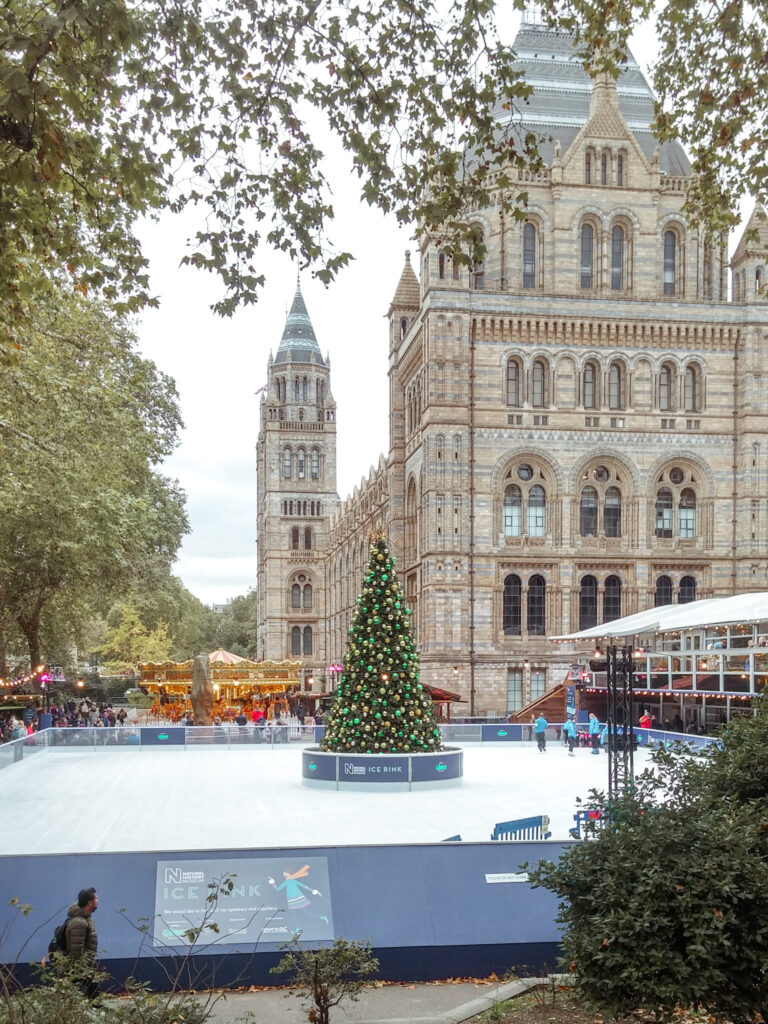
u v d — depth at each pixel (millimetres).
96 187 17922
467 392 65812
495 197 68750
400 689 37719
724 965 10695
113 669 122125
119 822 29109
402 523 75562
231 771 42844
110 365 44781
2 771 39906
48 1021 9453
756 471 67562
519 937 16250
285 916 15820
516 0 17547
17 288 17172
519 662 65062
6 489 37906
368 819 29422
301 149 16109
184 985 15156
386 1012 14320
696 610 51594
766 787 13023
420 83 15883
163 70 14625
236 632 176000
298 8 14797
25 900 15445
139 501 53562
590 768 43219
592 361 67812
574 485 66750
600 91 69062
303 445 142000
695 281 69812
